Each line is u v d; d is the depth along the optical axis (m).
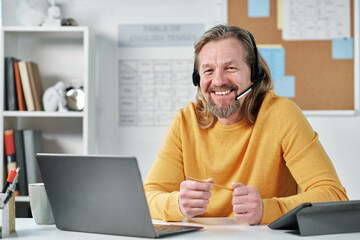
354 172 2.73
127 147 2.79
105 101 2.80
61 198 1.01
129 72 2.80
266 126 1.46
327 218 0.95
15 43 2.77
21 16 2.62
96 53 2.80
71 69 2.83
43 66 2.83
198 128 1.54
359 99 2.73
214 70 1.44
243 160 1.45
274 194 1.44
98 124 2.79
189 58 2.80
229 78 1.42
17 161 2.54
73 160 0.96
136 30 2.81
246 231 0.99
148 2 2.80
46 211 1.11
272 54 2.75
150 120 2.80
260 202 1.10
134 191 0.89
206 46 1.46
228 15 2.77
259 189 1.42
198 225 1.10
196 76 1.56
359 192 2.72
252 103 1.49
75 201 0.99
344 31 2.74
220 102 1.44
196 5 2.80
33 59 2.83
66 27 2.57
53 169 1.00
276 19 2.75
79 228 1.00
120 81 2.80
